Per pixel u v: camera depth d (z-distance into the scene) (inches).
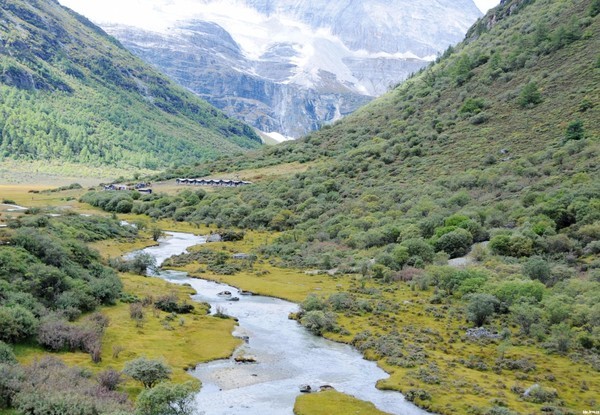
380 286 3767.2
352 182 6943.9
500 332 2755.9
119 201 7662.4
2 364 1798.7
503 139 6451.8
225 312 3164.4
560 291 3147.1
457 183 5669.3
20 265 2721.5
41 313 2421.3
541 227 4023.1
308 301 3201.3
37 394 1664.6
